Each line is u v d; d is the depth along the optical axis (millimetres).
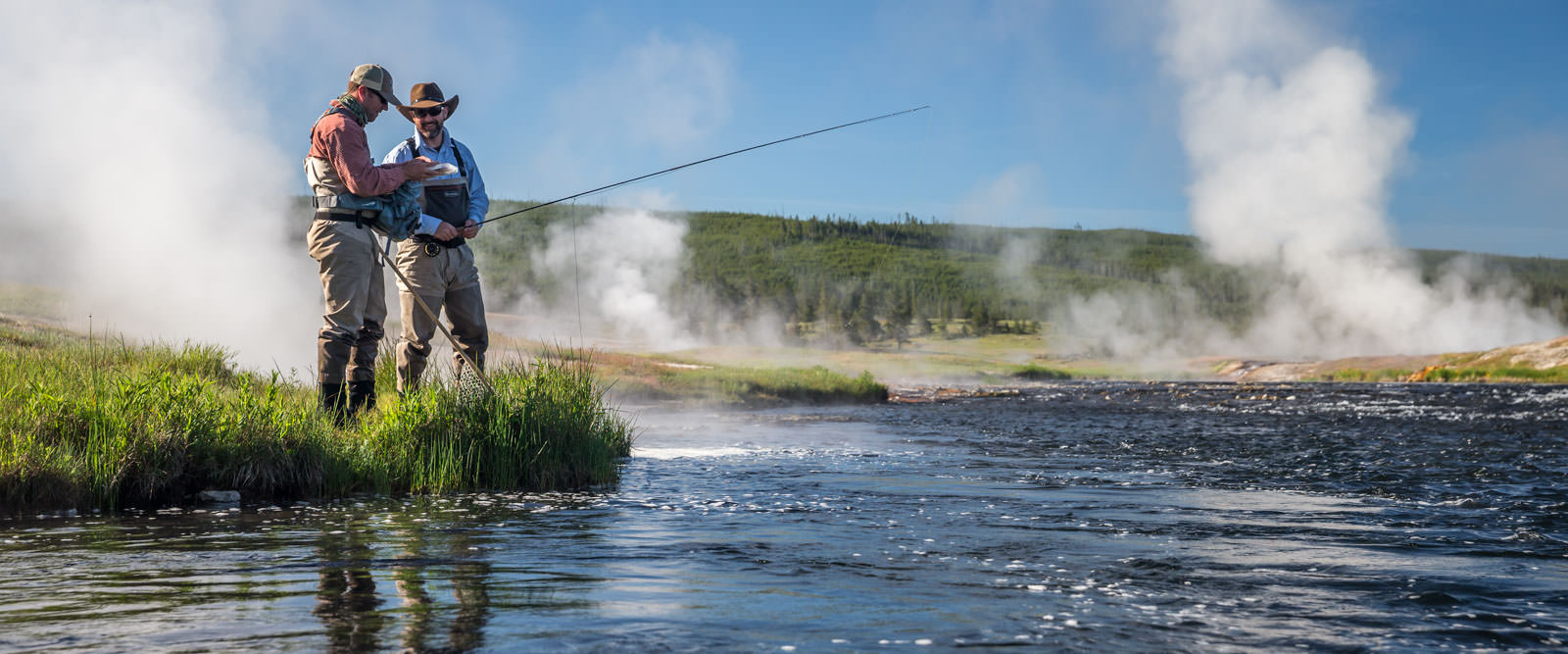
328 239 6137
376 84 6316
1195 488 5680
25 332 10539
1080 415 16984
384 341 9289
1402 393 29656
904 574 2848
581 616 2158
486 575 2695
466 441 5660
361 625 2033
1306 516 4406
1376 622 2266
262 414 5090
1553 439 10414
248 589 2436
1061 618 2262
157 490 4504
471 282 7238
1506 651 2020
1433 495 5355
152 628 1979
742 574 2801
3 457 4137
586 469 5789
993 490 5461
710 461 7383
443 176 6383
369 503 4660
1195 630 2148
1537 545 3545
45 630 1940
